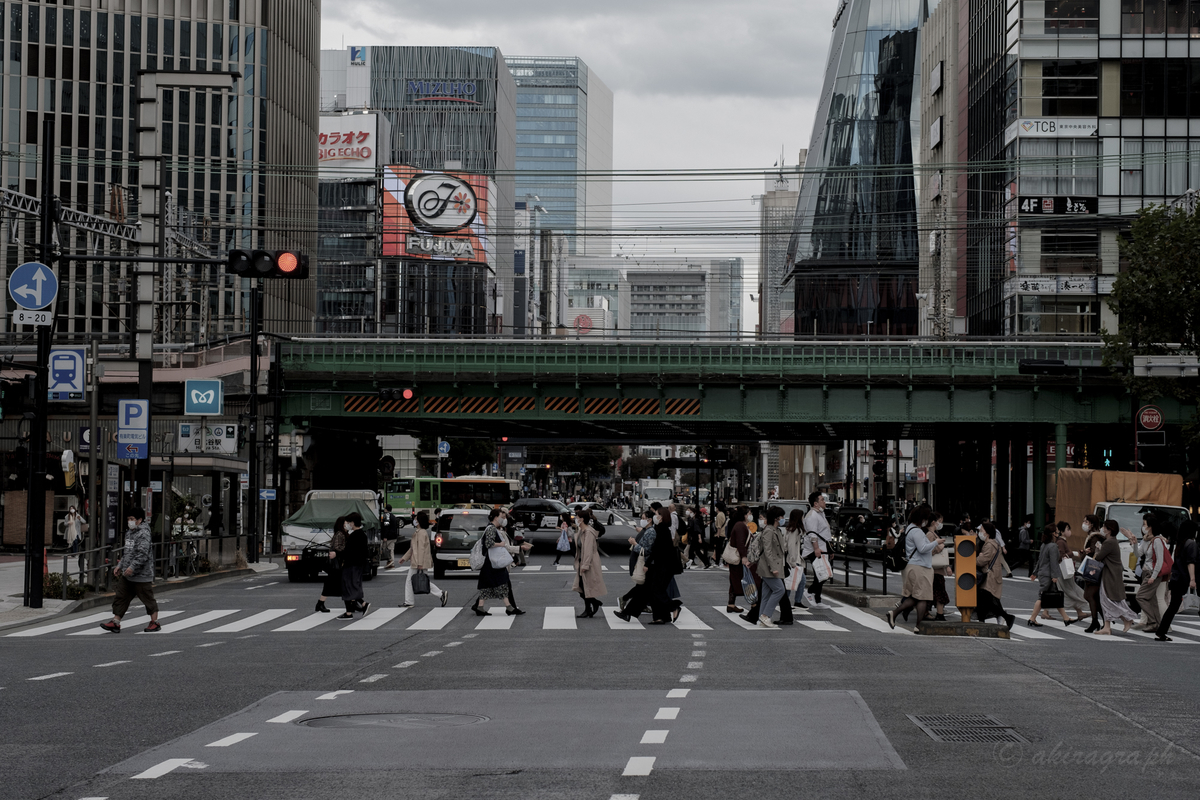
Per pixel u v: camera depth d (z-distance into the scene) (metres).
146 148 31.78
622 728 11.19
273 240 106.50
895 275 130.75
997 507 71.50
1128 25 73.69
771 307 185.38
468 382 52.56
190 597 31.95
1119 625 25.48
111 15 104.00
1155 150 73.44
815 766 9.43
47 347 26.95
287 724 11.51
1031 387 51.47
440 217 138.62
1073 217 73.75
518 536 46.53
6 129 101.94
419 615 25.92
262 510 53.69
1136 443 48.84
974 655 18.09
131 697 13.46
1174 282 42.09
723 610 27.31
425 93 171.50
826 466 131.75
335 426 63.75
